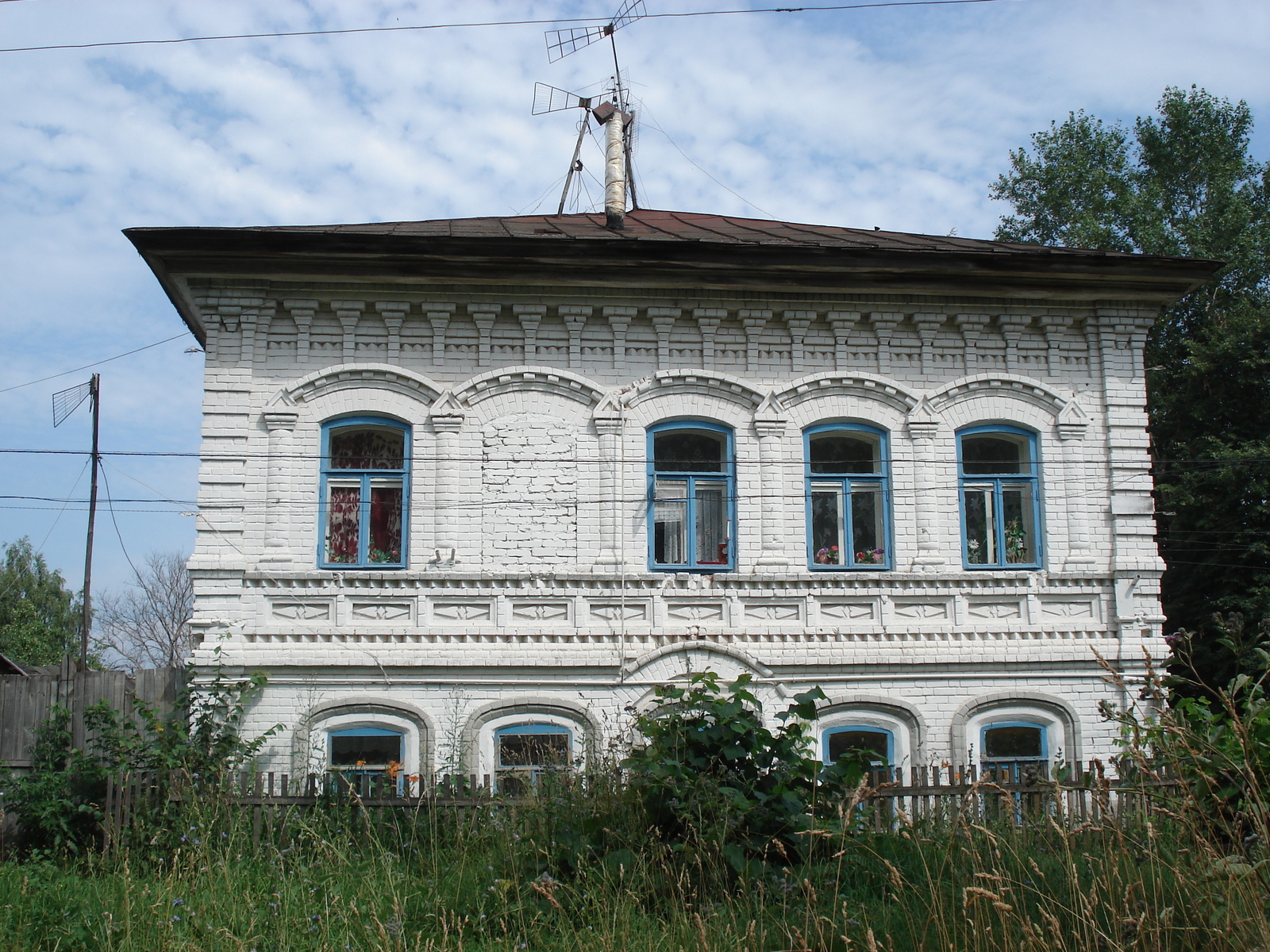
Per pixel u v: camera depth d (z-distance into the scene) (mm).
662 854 7695
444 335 13062
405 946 7000
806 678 12688
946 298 13594
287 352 12875
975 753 12727
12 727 11531
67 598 52062
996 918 6508
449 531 12695
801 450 13320
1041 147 31766
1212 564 20547
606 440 13031
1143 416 13641
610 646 12531
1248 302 24172
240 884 8227
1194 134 29703
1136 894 6355
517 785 10906
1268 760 6305
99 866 9383
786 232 16172
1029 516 13570
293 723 12078
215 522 12375
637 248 12555
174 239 12086
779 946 6777
